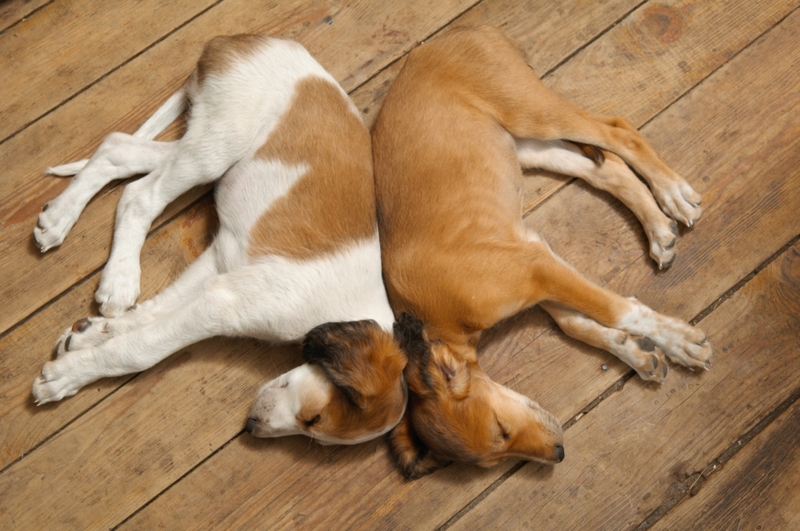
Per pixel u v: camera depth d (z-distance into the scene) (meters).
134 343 1.30
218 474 1.35
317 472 1.35
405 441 1.29
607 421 1.37
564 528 1.36
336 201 1.28
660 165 1.36
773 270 1.39
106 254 1.35
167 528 1.34
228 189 1.32
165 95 1.38
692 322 1.38
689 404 1.37
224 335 1.31
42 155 1.36
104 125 1.37
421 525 1.35
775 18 1.41
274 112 1.30
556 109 1.34
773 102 1.41
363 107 1.39
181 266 1.36
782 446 1.37
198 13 1.39
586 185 1.39
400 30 1.40
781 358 1.38
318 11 1.40
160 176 1.32
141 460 1.34
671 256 1.37
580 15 1.41
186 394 1.35
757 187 1.40
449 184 1.29
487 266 1.29
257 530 1.34
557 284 1.31
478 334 1.31
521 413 1.28
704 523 1.36
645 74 1.41
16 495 1.33
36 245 1.34
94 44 1.38
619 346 1.34
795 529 1.36
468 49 1.33
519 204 1.34
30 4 1.38
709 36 1.41
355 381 1.23
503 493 1.36
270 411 1.28
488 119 1.33
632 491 1.36
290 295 1.28
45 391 1.31
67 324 1.34
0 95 1.37
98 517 1.33
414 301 1.29
